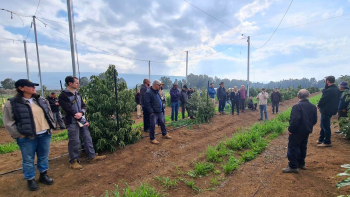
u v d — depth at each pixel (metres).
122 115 6.03
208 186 3.70
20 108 3.24
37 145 3.60
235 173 4.16
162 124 6.41
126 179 4.00
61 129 9.40
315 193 3.03
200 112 9.08
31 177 3.45
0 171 4.17
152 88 5.91
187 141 6.43
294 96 25.77
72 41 6.70
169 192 3.50
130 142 5.84
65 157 4.89
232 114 11.60
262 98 10.11
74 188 3.60
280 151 5.27
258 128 7.35
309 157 4.55
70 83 4.15
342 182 2.55
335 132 6.48
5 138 7.96
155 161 4.87
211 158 4.83
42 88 14.18
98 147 4.91
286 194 3.08
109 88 5.69
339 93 5.00
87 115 5.13
